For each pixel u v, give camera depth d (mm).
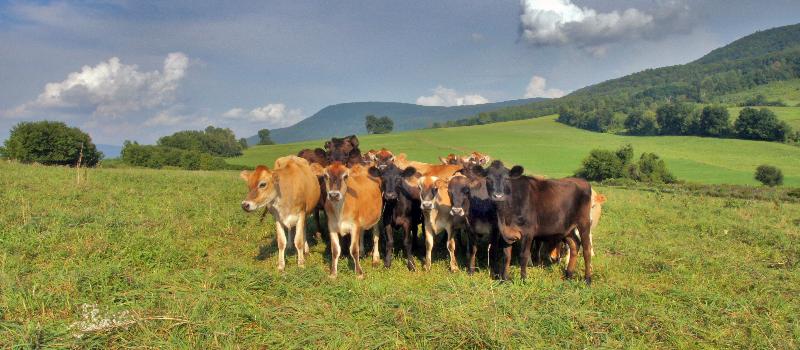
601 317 6582
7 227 9492
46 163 48531
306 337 5758
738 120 99188
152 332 5582
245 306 6391
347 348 5598
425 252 10977
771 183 60688
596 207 10359
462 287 7406
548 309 6676
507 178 8188
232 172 30750
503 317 6375
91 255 8352
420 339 5910
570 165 74438
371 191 9352
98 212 11578
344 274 8789
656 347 5949
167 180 19109
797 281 8789
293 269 8289
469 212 9102
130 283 7012
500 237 9070
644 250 11008
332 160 12664
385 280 8367
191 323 5824
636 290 7660
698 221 14797
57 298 6352
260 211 13328
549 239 8812
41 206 11625
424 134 112625
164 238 9727
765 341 6059
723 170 70938
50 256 8297
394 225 9617
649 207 18156
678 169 72438
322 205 11156
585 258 8719
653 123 112812
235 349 5484
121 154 66250
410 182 9766
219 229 11273
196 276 7383
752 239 12305
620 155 67250
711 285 8492
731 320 6750
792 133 94188
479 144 94625
